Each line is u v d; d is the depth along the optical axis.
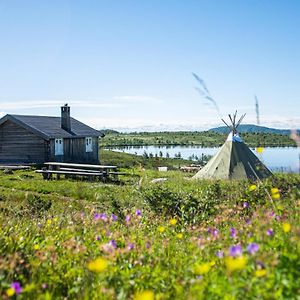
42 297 4.33
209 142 125.12
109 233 6.54
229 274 3.97
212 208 10.16
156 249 5.63
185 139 135.88
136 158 55.12
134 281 4.54
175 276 4.75
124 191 18.67
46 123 41.69
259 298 3.62
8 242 6.15
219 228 7.35
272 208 7.20
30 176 29.42
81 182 25.23
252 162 22.44
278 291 3.58
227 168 22.38
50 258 5.48
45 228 7.79
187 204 10.55
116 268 4.76
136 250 5.52
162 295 4.18
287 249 4.47
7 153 40.06
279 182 12.18
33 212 12.33
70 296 4.76
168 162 50.56
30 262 5.36
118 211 10.56
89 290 4.61
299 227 4.91
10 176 28.72
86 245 6.03
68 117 42.22
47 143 38.78
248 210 8.89
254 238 4.92
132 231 6.91
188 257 5.16
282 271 3.92
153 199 10.95
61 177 30.19
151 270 4.90
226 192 12.48
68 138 41.31
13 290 4.25
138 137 145.50
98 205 14.08
